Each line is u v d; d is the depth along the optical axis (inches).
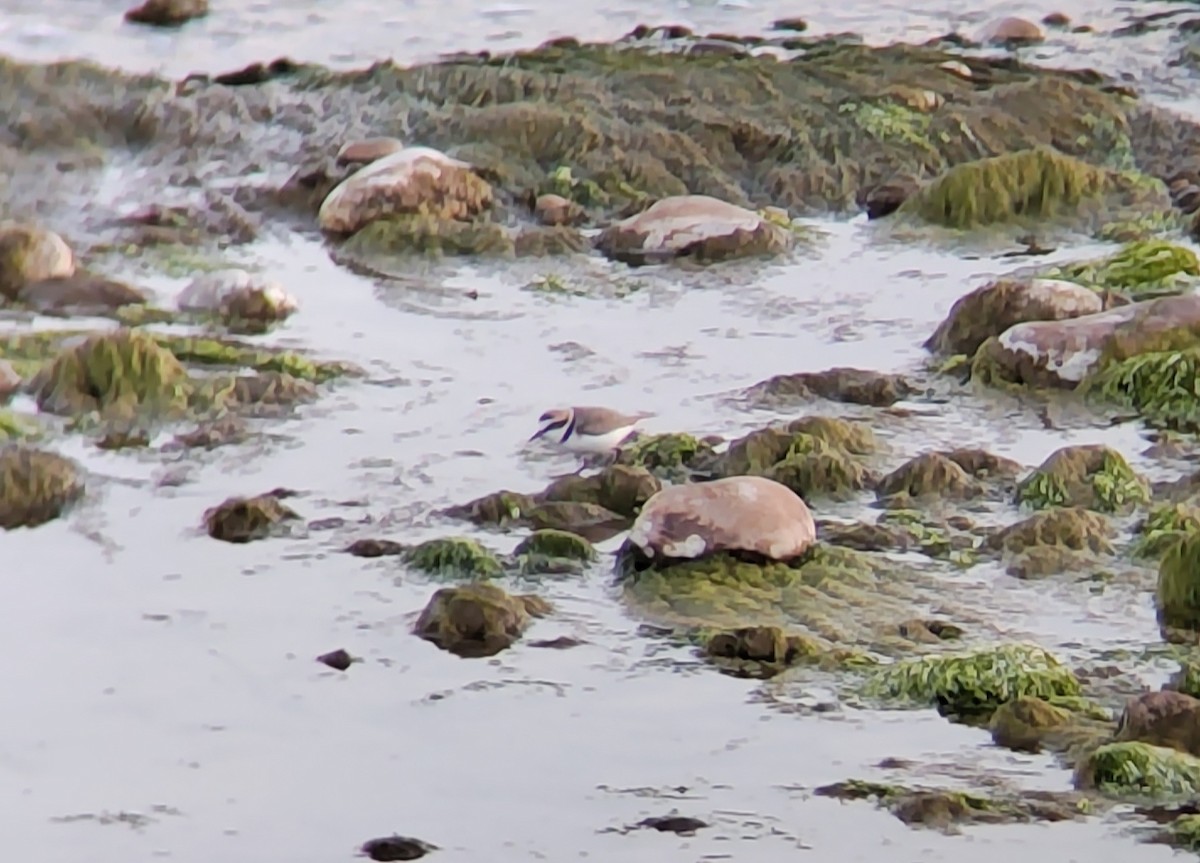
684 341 1349.7
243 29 1919.3
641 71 1774.1
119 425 1186.0
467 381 1273.4
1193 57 1907.0
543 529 1052.5
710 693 899.4
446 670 919.0
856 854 780.6
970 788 824.9
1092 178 1610.5
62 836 794.8
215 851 785.6
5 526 1061.8
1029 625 960.3
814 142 1676.9
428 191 1552.7
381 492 1108.5
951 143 1694.1
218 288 1378.0
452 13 1994.3
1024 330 1262.3
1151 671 916.6
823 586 990.4
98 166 1625.2
